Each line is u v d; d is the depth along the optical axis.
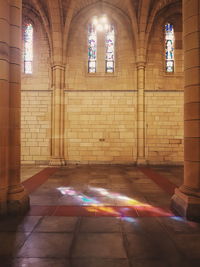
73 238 3.41
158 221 4.14
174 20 13.53
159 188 6.96
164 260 2.79
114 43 13.62
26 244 3.21
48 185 7.40
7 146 4.59
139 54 13.04
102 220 4.19
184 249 3.07
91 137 13.30
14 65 4.82
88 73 13.54
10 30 4.79
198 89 4.47
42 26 13.40
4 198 4.44
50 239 3.37
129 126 13.28
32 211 4.73
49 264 2.69
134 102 13.33
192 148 4.54
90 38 13.76
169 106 13.27
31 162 13.16
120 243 3.25
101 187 7.10
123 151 13.22
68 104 13.35
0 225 3.94
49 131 13.23
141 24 12.66
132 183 7.76
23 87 13.30
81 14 13.47
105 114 13.33
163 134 13.23
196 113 4.48
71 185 7.41
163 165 12.97
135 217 4.36
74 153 13.27
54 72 13.08
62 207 5.01
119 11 13.32
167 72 13.48
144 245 3.19
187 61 4.64
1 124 4.49
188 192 4.46
